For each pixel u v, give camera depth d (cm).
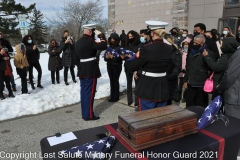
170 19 954
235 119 200
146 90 227
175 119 160
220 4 815
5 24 2194
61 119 361
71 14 1523
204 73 303
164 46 225
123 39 898
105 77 674
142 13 1062
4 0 2169
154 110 179
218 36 558
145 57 219
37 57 547
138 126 148
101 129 183
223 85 236
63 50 570
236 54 226
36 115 379
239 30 273
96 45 318
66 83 586
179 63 343
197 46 302
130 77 418
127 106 425
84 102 346
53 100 447
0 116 365
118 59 425
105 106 426
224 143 162
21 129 323
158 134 153
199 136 166
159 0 980
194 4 886
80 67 337
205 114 186
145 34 365
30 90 535
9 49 589
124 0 1141
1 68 445
